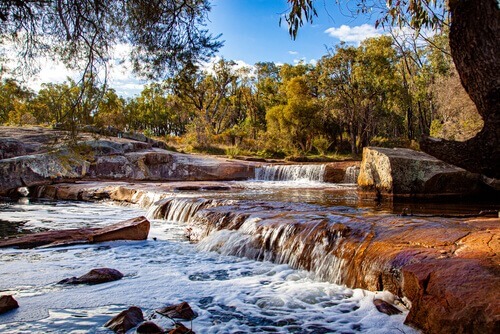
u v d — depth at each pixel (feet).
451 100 61.52
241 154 107.86
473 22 10.60
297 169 71.77
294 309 13.37
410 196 37.65
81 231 25.61
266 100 185.78
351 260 15.90
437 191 37.58
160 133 247.29
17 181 53.42
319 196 43.32
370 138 129.08
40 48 17.28
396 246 14.99
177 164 71.10
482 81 10.75
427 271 11.81
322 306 13.60
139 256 21.22
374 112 126.31
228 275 17.54
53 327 11.70
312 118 124.47
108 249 22.75
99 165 62.90
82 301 14.07
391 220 19.29
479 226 16.30
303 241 18.84
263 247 20.63
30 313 12.85
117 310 13.23
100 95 17.92
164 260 20.34
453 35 11.14
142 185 51.72
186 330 11.05
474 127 53.47
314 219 20.89
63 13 16.20
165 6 16.24
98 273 16.87
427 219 19.58
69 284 16.05
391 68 117.08
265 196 43.60
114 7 16.83
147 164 68.49
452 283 10.69
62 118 18.06
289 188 55.26
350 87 122.21
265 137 125.49
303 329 11.76
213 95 155.33
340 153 129.18
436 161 37.96
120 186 49.08
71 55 17.56
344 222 19.57
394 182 37.91
